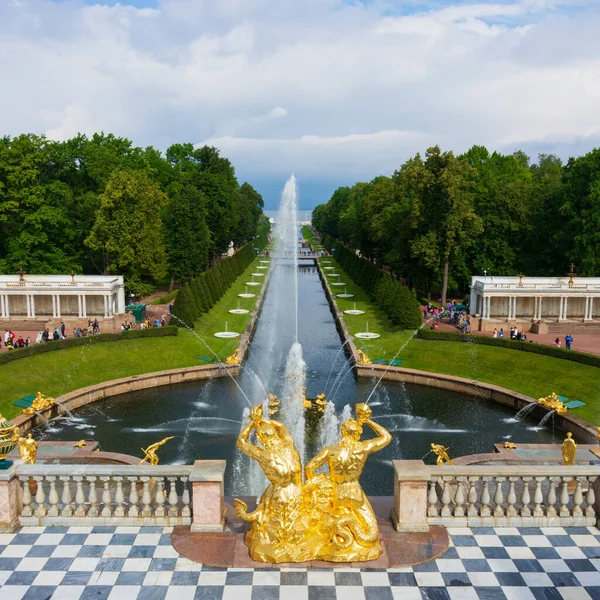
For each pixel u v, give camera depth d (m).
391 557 15.74
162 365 56.59
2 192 76.81
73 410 46.22
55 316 73.44
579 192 78.81
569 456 22.38
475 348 58.72
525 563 15.67
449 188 78.62
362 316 82.44
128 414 45.72
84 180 90.69
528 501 17.59
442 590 14.55
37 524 17.38
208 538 16.53
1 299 72.44
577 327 72.44
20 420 40.56
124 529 17.14
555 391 48.09
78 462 30.20
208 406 47.84
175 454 37.81
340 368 59.88
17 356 49.97
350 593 14.40
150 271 81.06
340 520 15.58
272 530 15.68
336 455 15.76
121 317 70.12
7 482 16.78
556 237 81.06
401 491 16.75
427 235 82.44
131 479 17.33
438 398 50.28
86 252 90.56
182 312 67.38
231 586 14.63
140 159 101.19
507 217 89.31
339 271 140.38
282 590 14.49
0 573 15.12
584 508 18.22
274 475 15.62
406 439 40.69
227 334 68.81
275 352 66.62
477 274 90.12
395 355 60.69
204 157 116.31
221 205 114.38
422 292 96.56
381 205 110.56
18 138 77.19
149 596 14.27
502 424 43.84
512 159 120.81
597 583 14.88
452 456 37.59
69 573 15.14
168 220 95.44
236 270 124.00
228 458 37.12
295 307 99.00
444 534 16.83
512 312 76.25
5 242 81.69
